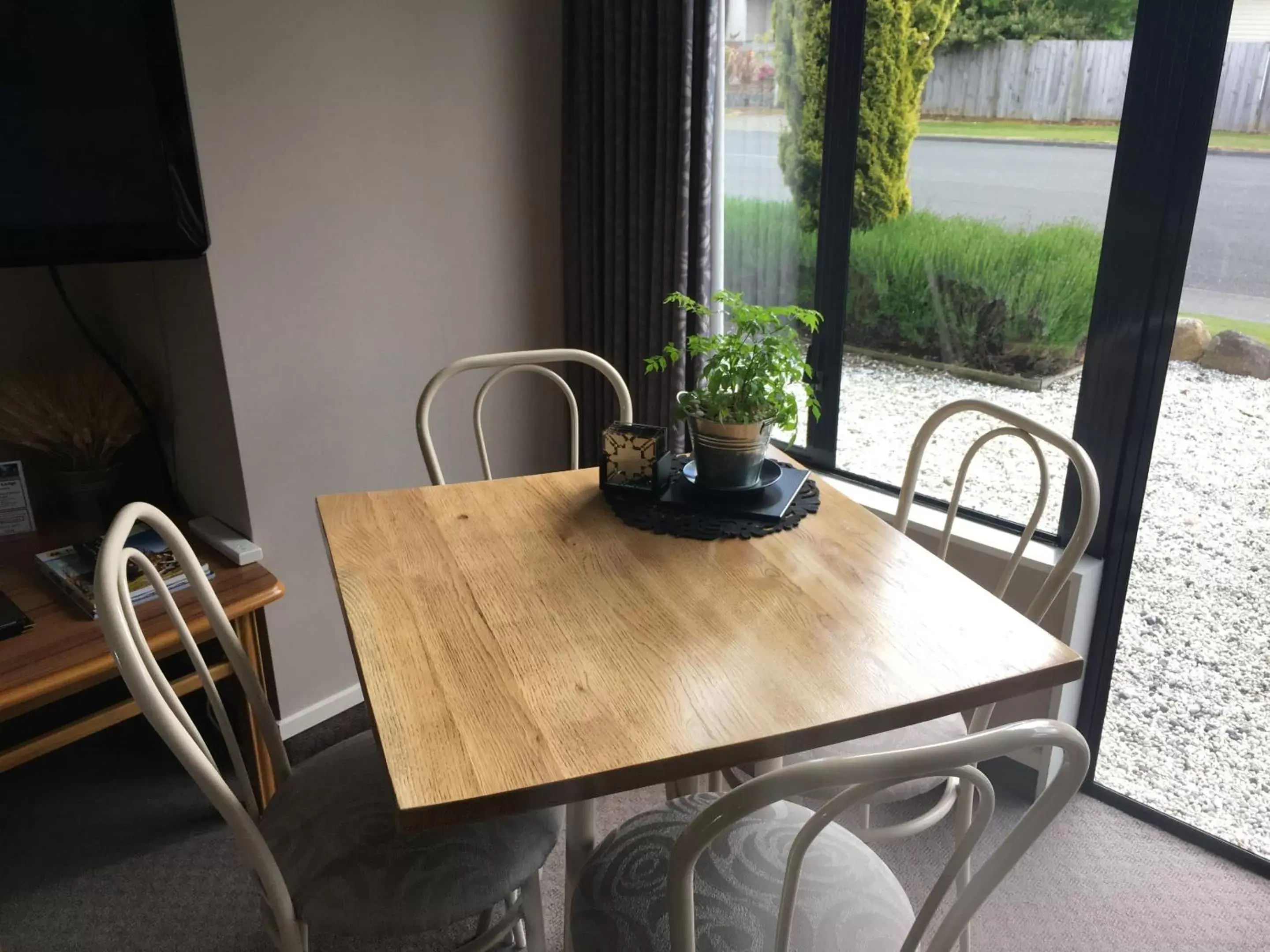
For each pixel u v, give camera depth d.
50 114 1.69
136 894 1.85
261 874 1.12
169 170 1.79
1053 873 1.90
